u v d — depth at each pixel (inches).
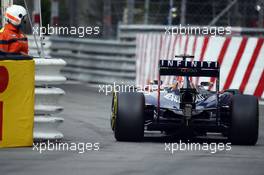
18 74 1327.5
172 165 1149.7
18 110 1334.9
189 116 1381.6
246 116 1400.1
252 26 2650.1
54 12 3002.0
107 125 1705.2
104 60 2768.2
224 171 1103.6
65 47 2972.4
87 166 1128.8
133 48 2667.3
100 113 1948.8
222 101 1449.3
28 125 1343.5
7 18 1493.6
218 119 1418.6
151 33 2664.9
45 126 1387.8
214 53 2352.4
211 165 1157.7
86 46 2859.3
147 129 1435.8
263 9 2568.9
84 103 2185.0
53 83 1385.3
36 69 1379.2
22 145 1342.3
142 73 2583.7
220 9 2659.9
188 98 1407.5
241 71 2311.8
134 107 1414.9
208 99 1445.6
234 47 2324.1
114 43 2733.8
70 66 2950.3
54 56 3029.0
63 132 1574.8
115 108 1460.4
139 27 2728.8
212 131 1428.4
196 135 1460.4
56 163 1157.1
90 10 3139.8
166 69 1393.9
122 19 3129.9
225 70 2333.9
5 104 1323.8
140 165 1143.6
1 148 1323.8
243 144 1429.6
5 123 1327.5
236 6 2628.0
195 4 2711.6
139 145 1385.3
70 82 2859.3
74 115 1894.7
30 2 2918.3
